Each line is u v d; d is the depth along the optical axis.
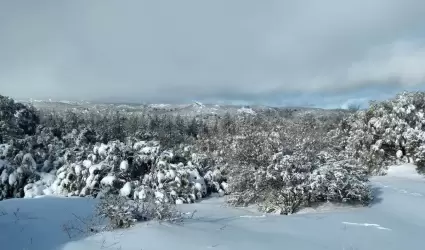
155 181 13.97
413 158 18.25
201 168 16.78
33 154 19.09
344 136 21.27
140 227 7.29
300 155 10.80
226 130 23.62
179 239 6.69
